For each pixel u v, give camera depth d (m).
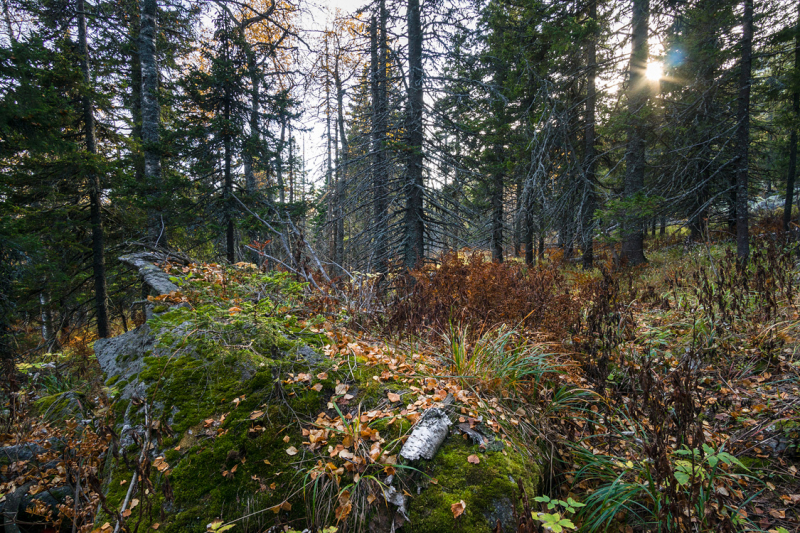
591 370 3.19
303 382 2.67
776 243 6.38
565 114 10.37
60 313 10.65
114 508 1.92
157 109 10.09
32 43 6.81
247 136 10.76
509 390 2.86
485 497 1.94
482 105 12.06
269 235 10.68
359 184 10.76
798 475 2.24
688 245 10.38
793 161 10.19
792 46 8.94
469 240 10.41
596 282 5.39
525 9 9.95
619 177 13.91
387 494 1.94
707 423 2.79
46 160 8.62
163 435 2.31
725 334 3.74
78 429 2.78
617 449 2.57
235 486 2.06
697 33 9.09
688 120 10.22
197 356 2.88
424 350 3.49
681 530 1.84
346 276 6.57
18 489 2.43
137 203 9.27
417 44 9.69
